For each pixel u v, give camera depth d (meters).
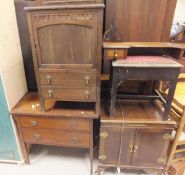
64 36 1.08
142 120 1.29
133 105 1.49
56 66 1.16
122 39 1.39
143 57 1.30
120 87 1.61
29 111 1.35
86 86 1.20
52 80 1.21
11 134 1.48
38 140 1.49
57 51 1.12
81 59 1.13
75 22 1.03
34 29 1.07
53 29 1.07
